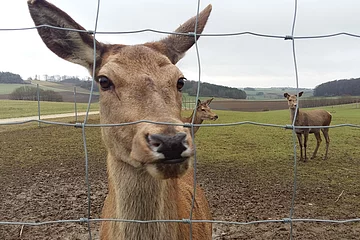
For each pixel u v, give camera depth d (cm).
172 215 42
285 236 83
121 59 40
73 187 121
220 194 114
